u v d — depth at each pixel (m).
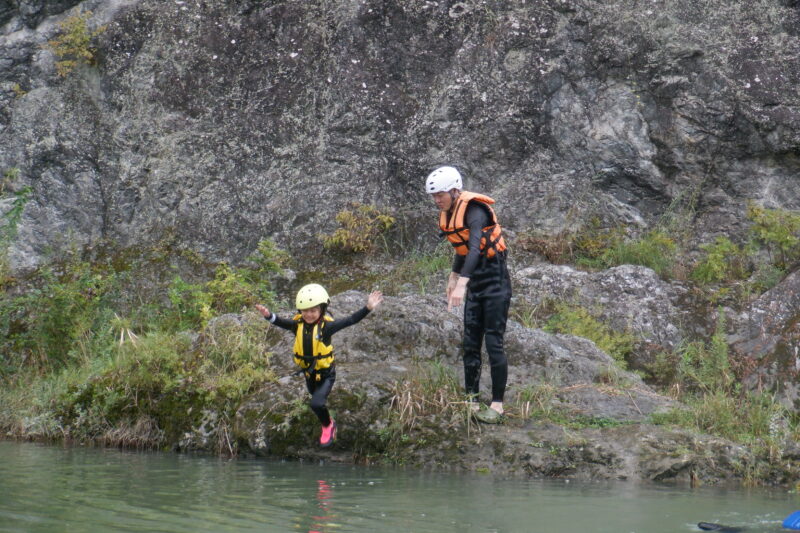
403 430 16.73
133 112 31.11
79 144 30.92
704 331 23.97
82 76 31.78
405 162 29.98
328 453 16.92
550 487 13.80
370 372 18.09
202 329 21.80
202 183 30.05
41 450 17.20
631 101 29.22
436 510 11.29
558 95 29.80
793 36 29.02
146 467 14.99
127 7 32.19
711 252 26.88
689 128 28.58
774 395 21.22
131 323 25.55
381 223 29.03
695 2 29.61
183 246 29.30
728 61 28.64
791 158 28.08
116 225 30.19
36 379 23.38
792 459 15.53
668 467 14.90
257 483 13.40
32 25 32.38
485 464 15.81
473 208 16.48
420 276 27.52
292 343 19.95
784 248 26.33
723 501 12.77
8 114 31.69
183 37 31.55
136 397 19.31
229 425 17.89
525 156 29.73
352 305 20.88
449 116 30.11
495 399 16.94
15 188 30.56
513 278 26.08
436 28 31.03
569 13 30.17
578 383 19.08
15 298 27.12
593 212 29.00
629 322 24.11
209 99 30.92
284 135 30.52
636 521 10.85
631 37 29.52
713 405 17.56
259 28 31.55
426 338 19.56
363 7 31.11
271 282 27.84
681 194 28.75
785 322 23.39
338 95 30.41
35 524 9.55
